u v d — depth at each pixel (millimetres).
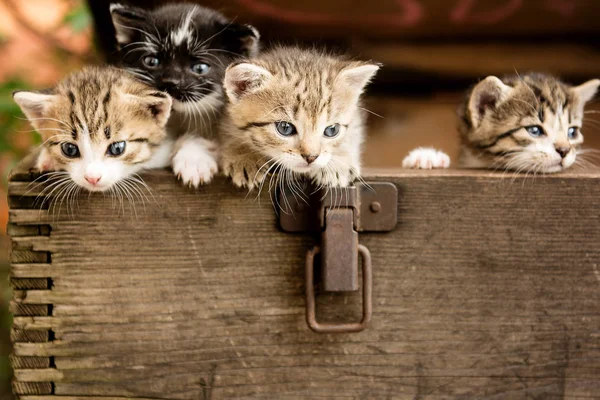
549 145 741
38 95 693
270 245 670
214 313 673
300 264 672
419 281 677
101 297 667
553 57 962
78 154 687
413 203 671
